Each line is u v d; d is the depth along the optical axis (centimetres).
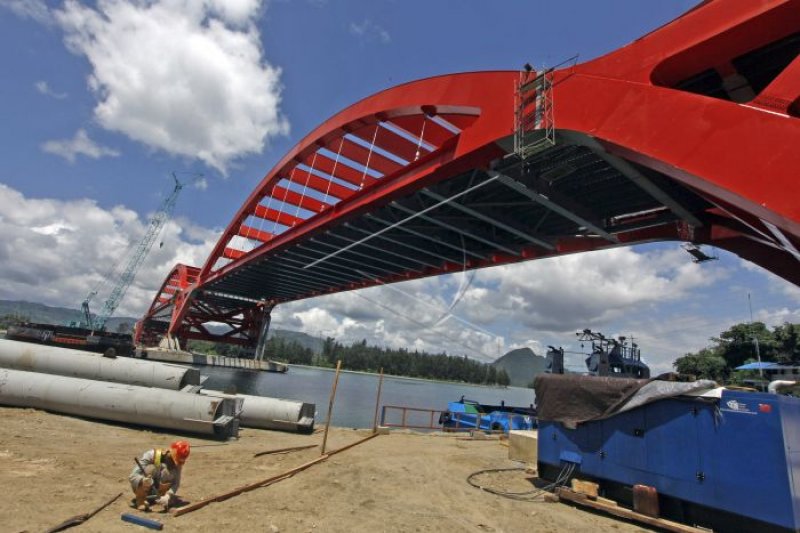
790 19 970
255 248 5122
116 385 1542
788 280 1689
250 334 10381
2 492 725
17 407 1545
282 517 732
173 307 10156
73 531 603
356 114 3097
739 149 915
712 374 4662
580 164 1784
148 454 743
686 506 789
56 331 5353
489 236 2878
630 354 2111
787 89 869
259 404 1739
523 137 1588
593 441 955
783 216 820
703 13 1093
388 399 5647
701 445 780
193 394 1508
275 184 4825
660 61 1167
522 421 2358
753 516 702
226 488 879
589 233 2531
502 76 1827
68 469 901
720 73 1173
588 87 1346
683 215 1814
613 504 868
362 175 4225
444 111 2223
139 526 641
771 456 700
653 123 1123
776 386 1074
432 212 2645
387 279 4934
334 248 4025
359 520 752
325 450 1351
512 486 1060
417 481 1052
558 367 2164
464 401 2753
